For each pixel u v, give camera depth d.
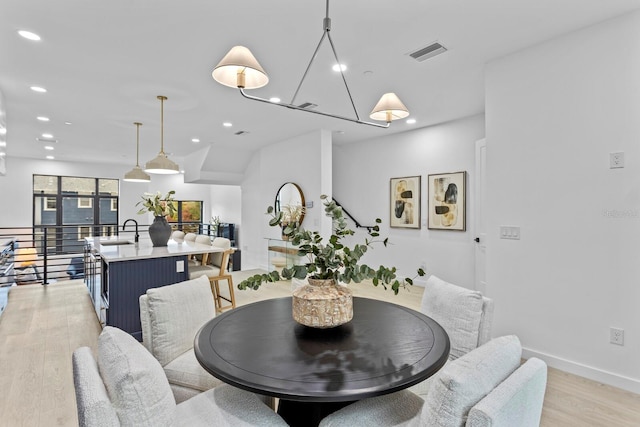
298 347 1.41
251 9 2.27
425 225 5.31
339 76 3.36
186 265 3.66
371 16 2.34
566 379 2.47
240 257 7.44
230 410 1.31
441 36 2.61
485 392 0.92
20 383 2.43
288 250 5.45
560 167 2.63
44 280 5.54
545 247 2.71
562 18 2.38
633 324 2.31
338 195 6.84
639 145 2.29
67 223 9.34
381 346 1.42
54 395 2.28
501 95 2.97
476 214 4.49
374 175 6.13
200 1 2.19
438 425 0.89
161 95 3.89
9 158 8.49
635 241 2.31
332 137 6.06
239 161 7.52
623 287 2.35
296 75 3.33
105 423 0.89
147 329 1.87
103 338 1.16
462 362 0.99
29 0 2.16
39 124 5.14
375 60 3.01
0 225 8.38
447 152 5.00
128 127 5.33
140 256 3.35
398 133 5.71
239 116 4.74
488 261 3.07
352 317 1.68
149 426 1.01
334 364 1.25
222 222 10.18
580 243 2.54
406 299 4.71
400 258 5.69
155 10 2.28
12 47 2.77
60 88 3.66
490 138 3.05
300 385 1.11
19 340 3.24
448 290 2.02
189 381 1.72
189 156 8.08
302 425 1.53
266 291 5.21
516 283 2.87
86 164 9.46
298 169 5.94
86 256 5.34
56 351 2.99
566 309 2.60
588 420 2.00
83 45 2.75
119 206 10.03
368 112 4.54
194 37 2.63
